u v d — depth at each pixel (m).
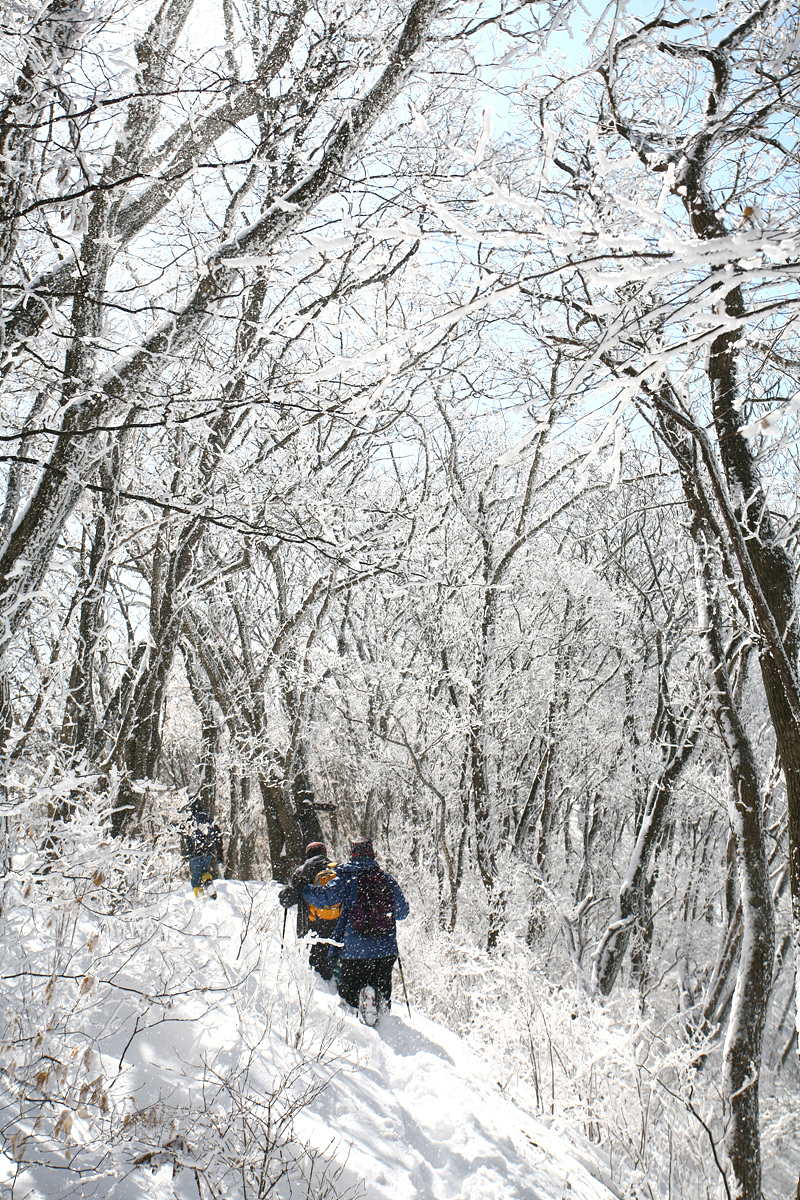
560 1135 5.32
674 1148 5.94
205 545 11.73
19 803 4.11
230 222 6.79
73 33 4.00
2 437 3.83
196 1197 3.01
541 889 13.59
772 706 5.17
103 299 5.09
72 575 6.99
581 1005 6.87
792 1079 10.45
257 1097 3.78
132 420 4.97
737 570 6.57
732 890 10.73
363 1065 4.91
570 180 6.12
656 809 11.89
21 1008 3.60
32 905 4.06
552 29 3.84
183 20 5.55
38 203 3.77
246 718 14.88
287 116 6.03
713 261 2.19
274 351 6.95
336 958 6.38
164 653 9.57
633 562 17.73
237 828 19.58
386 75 4.92
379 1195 3.51
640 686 17.53
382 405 6.11
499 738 16.84
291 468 8.05
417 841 17.66
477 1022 7.07
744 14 5.14
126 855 4.50
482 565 15.20
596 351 2.58
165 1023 4.10
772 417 1.97
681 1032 8.02
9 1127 3.01
